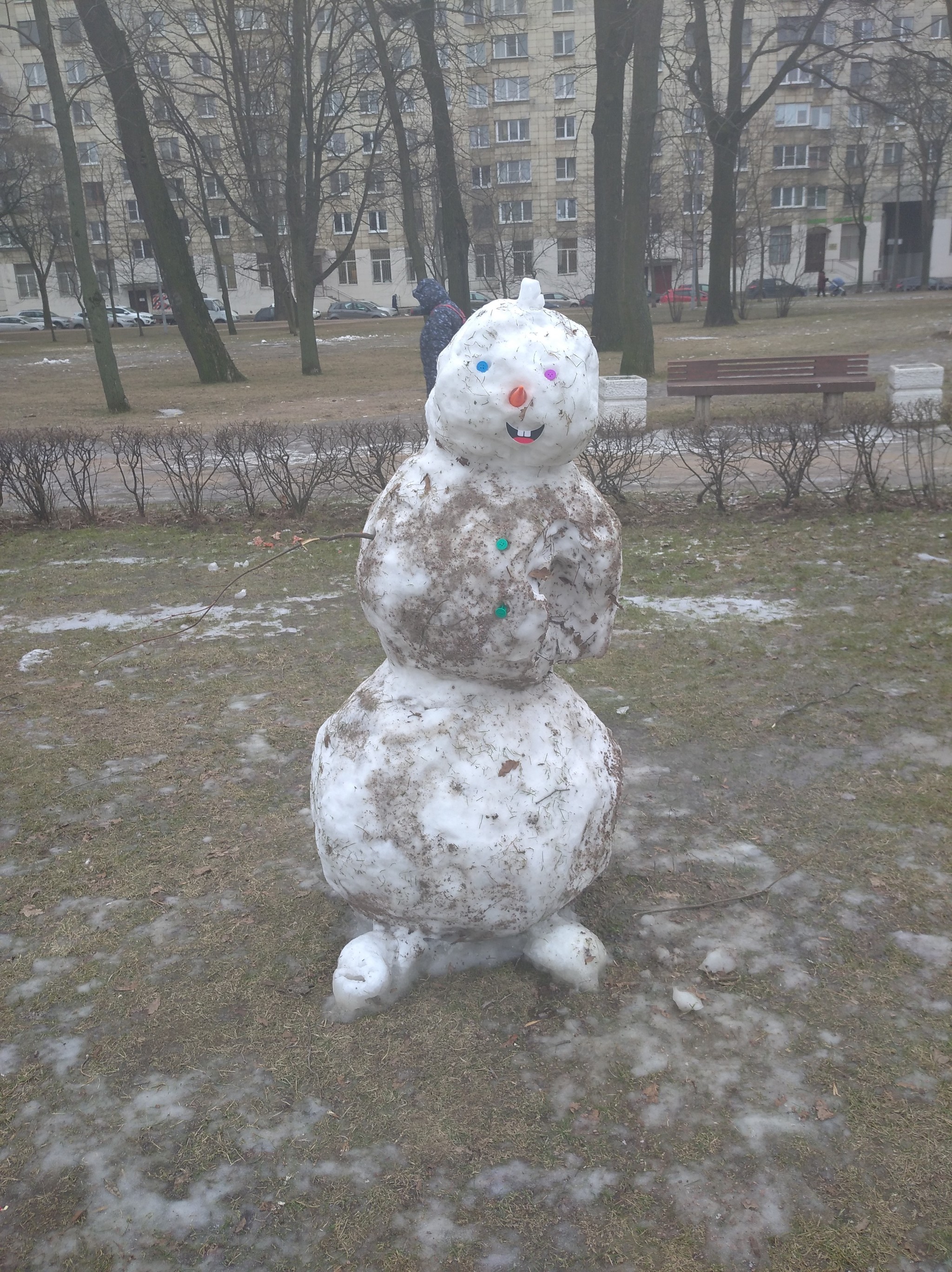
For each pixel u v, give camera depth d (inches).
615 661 218.2
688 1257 82.4
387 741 106.3
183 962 122.0
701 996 113.2
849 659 213.3
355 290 2449.6
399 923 112.7
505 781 104.7
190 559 317.4
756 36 1925.4
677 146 1743.4
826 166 2150.6
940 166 1941.4
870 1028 107.7
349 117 1825.8
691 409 588.7
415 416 621.3
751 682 204.2
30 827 155.3
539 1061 103.8
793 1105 97.4
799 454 377.7
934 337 872.3
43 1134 96.9
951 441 436.8
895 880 135.1
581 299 2130.9
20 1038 110.1
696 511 353.4
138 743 183.9
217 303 2336.4
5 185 1545.3
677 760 172.4
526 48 2044.8
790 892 133.6
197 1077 103.3
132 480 464.4
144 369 1088.8
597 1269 81.7
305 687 208.2
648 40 653.9
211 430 590.6
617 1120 96.1
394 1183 90.0
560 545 101.9
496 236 1962.4
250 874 140.6
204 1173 92.0
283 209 1534.2
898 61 927.7
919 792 157.8
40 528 369.4
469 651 100.5
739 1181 89.3
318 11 923.4
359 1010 110.2
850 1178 89.2
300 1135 95.6
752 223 2060.8
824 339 951.6
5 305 2406.5
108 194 2145.7
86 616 261.6
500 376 95.0
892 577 266.8
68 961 123.2
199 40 1573.6
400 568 100.5
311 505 389.7
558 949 114.7
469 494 100.0
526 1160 92.0
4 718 197.2
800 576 272.5
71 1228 87.1
